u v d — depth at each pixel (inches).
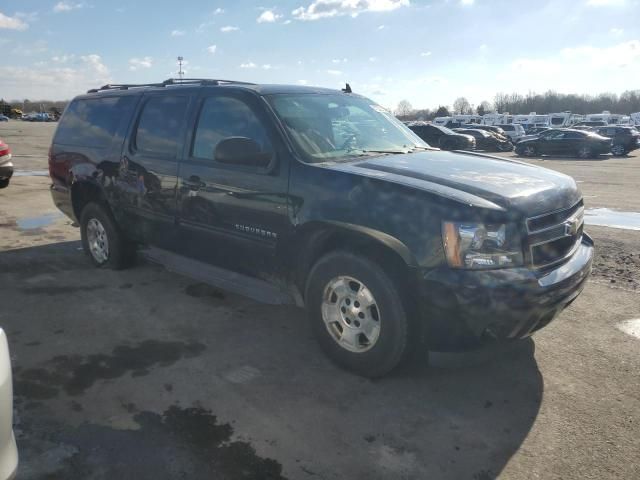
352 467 103.7
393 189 126.5
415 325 128.1
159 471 101.9
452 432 115.0
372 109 192.5
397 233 123.0
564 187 140.7
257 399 127.1
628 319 175.3
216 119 168.2
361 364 135.6
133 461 104.4
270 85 173.0
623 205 402.3
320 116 164.6
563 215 133.6
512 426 117.5
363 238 130.5
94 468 102.3
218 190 161.2
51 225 309.7
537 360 147.6
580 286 132.5
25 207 362.3
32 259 238.8
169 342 157.2
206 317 175.9
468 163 154.6
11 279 210.7
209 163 165.9
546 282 120.1
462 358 123.1
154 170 184.4
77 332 163.0
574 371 141.6
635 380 137.2
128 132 199.2
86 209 223.0
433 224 119.3
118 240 214.8
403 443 111.2
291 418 119.5
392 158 154.0
